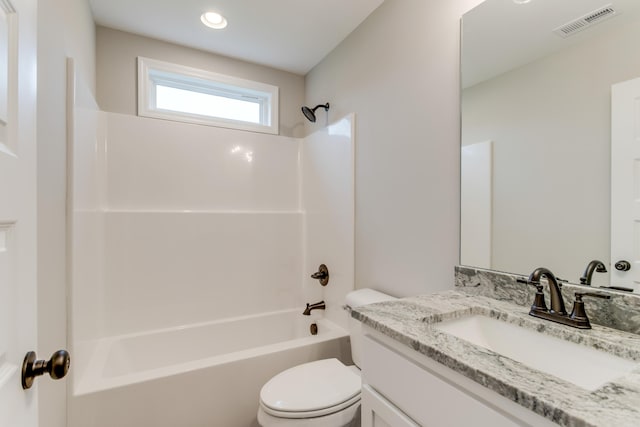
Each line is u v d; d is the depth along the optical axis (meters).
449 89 1.37
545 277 1.00
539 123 1.06
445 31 1.39
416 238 1.53
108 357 1.73
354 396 1.26
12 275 0.53
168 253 2.14
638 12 0.85
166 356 2.07
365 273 1.88
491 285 1.17
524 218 1.09
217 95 2.51
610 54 0.90
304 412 1.17
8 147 0.53
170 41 2.21
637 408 0.50
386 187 1.72
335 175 2.16
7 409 0.50
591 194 0.93
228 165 2.38
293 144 2.64
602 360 0.76
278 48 2.27
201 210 2.28
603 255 0.90
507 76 1.15
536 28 1.07
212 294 2.28
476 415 0.64
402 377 0.84
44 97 1.02
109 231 1.97
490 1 1.21
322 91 2.42
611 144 0.89
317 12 1.86
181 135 2.23
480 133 1.24
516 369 0.63
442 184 1.40
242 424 1.58
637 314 0.82
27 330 0.58
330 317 2.21
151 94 2.25
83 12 1.62
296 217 2.60
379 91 1.79
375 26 1.83
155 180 2.14
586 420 0.47
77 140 1.37
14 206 0.54
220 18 1.94
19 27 0.57
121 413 1.36
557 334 0.85
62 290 1.21
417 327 0.87
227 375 1.55
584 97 0.95
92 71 1.89
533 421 0.55
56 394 1.13
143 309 2.06
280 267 2.53
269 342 2.39
